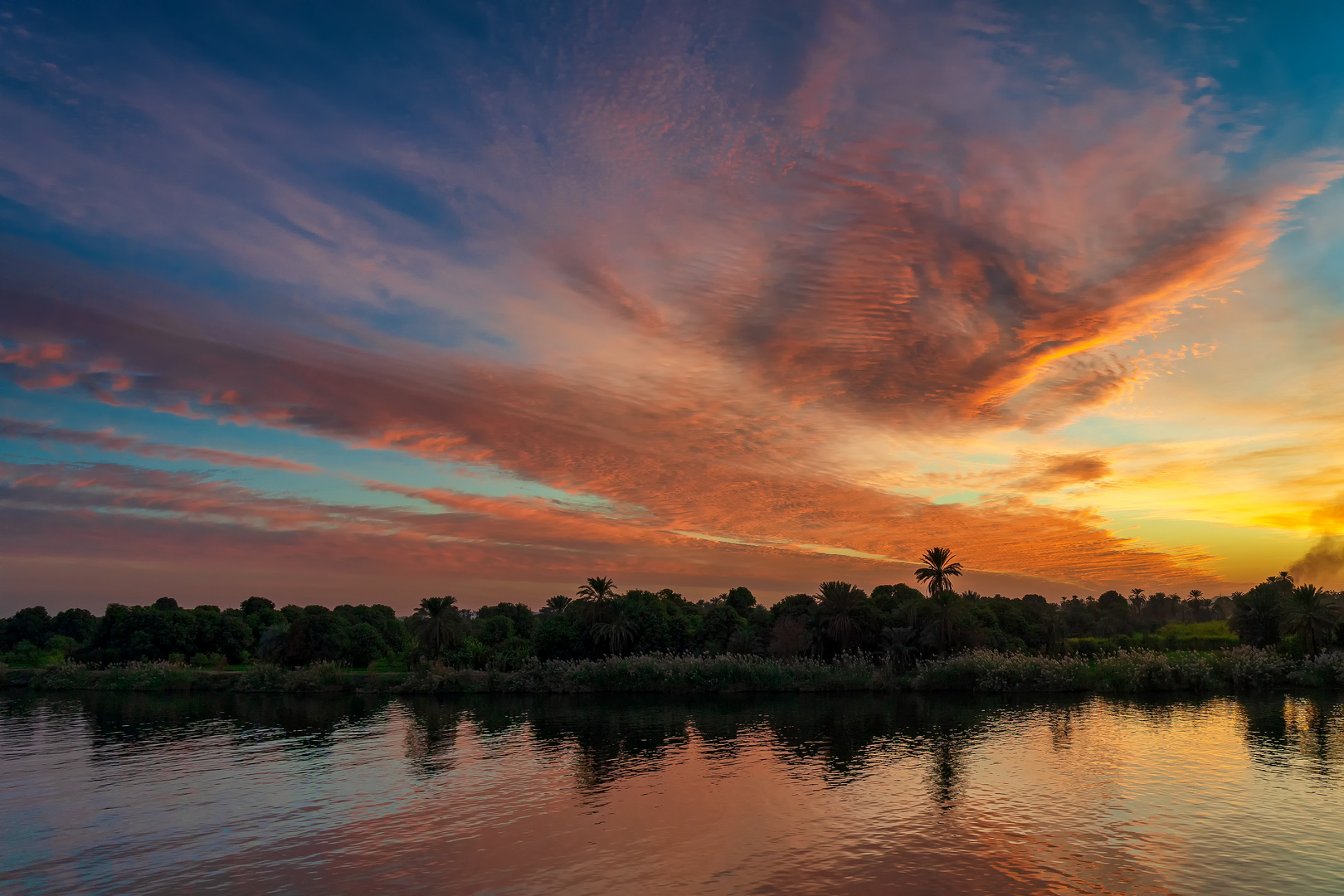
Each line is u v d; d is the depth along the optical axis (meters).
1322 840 31.06
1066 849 30.56
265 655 135.25
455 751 57.53
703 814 37.38
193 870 30.84
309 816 38.62
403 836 34.72
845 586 110.00
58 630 183.62
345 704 90.62
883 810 37.25
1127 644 128.38
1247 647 91.56
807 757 51.78
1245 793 38.81
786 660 105.88
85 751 59.25
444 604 126.50
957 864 28.98
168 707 89.12
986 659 92.25
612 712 80.06
